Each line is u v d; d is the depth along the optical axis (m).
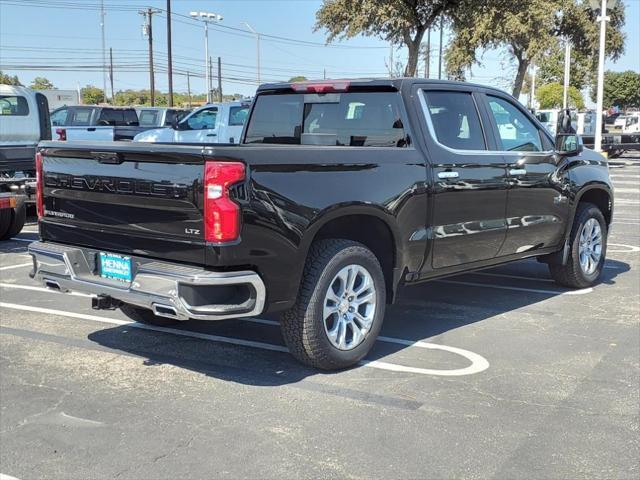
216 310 4.15
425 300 7.12
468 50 25.28
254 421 4.17
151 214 4.40
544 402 4.47
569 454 3.77
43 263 4.99
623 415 4.27
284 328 4.77
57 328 6.07
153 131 18.34
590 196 7.67
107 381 4.82
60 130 19.03
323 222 4.61
